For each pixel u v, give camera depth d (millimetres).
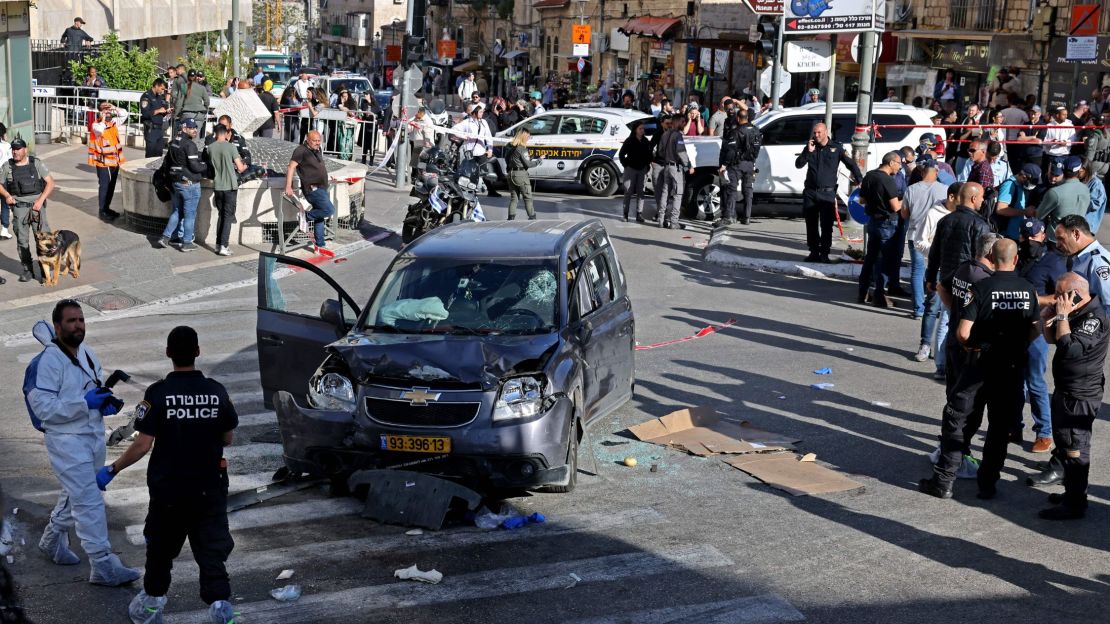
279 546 6805
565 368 7570
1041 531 7117
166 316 13555
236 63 33688
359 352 7438
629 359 9367
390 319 8070
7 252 16234
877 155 19781
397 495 7188
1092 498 7688
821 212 15844
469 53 77250
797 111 20172
